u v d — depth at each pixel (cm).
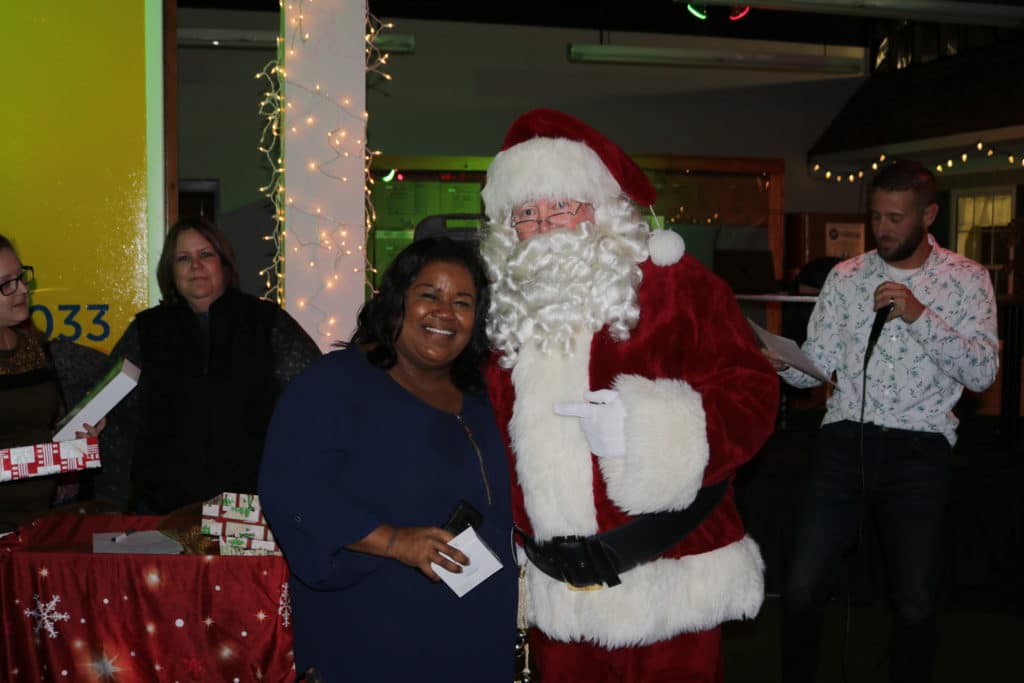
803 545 254
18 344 246
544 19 864
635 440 166
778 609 388
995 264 777
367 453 158
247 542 218
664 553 180
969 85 770
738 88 908
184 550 222
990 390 666
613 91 884
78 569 214
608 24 877
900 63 890
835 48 930
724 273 782
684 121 898
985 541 391
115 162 356
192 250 258
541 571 183
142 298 359
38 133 350
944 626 369
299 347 265
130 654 215
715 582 180
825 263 625
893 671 247
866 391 254
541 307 182
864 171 920
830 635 359
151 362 255
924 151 795
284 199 385
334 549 151
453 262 166
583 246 184
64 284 354
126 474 256
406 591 157
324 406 158
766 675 321
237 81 812
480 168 841
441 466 161
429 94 847
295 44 379
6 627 214
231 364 254
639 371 181
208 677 215
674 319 183
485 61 856
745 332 188
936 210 249
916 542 245
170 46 364
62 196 353
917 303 238
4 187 348
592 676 186
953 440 252
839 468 255
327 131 383
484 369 183
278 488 155
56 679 214
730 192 902
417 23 842
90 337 357
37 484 244
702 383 183
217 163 813
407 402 162
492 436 172
